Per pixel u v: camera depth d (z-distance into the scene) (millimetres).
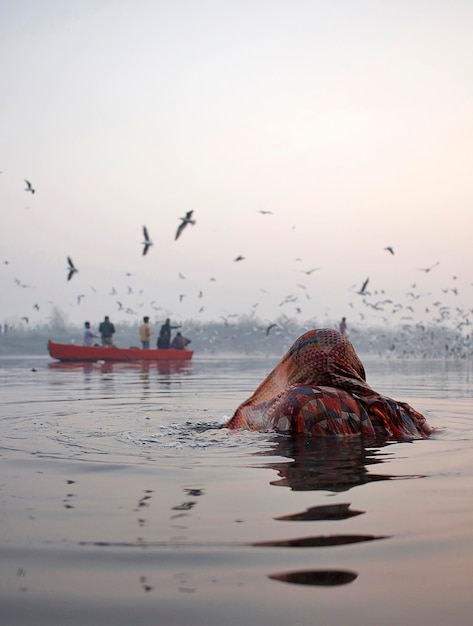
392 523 2256
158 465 3383
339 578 1775
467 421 5504
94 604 1629
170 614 1578
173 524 2254
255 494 2707
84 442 4207
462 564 1871
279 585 1731
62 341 56250
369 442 4168
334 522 2271
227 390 9633
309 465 3379
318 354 4871
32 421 5410
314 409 4480
